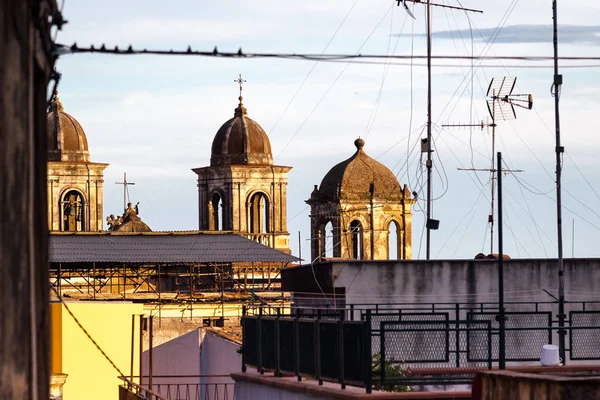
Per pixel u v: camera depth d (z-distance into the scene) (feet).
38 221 86.38
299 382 169.78
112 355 264.93
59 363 257.55
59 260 351.46
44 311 87.20
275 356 182.91
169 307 346.54
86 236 367.86
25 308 79.36
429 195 277.03
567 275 224.53
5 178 75.46
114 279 410.31
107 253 359.05
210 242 374.43
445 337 177.27
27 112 79.61
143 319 278.67
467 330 159.22
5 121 75.46
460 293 221.05
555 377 120.78
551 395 118.42
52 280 380.17
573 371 164.04
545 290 222.28
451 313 219.61
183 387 305.32
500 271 174.29
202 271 416.46
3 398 75.51
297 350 172.55
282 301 281.33
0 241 74.49
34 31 82.12
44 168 88.48
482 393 129.39
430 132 278.05
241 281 425.69
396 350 175.22
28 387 79.92
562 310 202.59
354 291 220.02
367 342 150.71
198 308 350.84
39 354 85.10
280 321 181.06
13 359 77.20
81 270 363.56
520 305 222.28
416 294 221.05
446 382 156.46
